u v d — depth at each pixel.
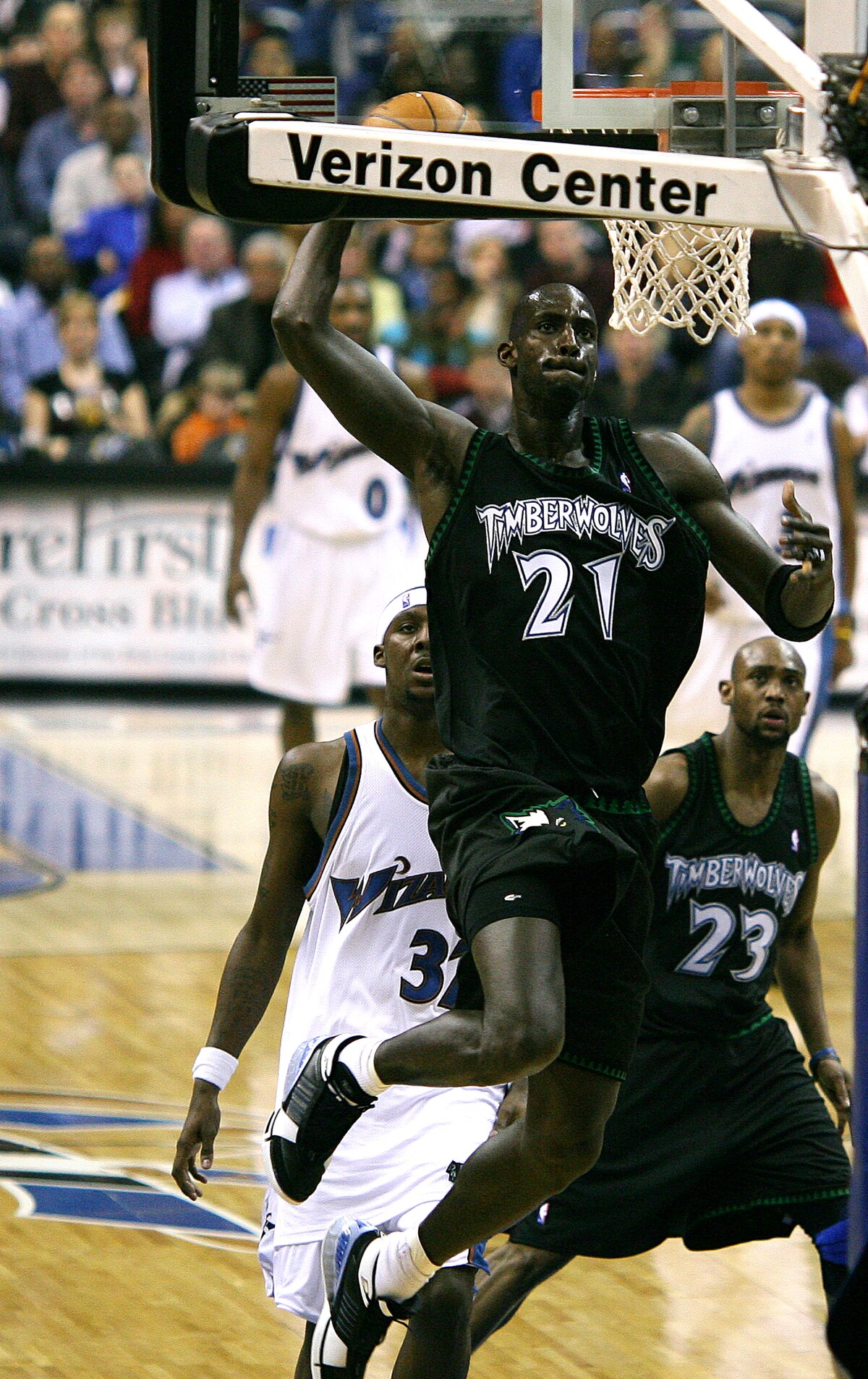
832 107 7.16
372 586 20.77
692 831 9.61
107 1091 13.46
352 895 8.52
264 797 22.70
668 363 27.34
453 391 27.69
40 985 15.93
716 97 8.08
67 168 29.48
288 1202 8.01
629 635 7.54
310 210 7.75
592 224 28.67
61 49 29.86
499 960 7.00
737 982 9.59
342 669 20.88
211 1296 10.27
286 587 20.70
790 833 9.73
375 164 7.50
